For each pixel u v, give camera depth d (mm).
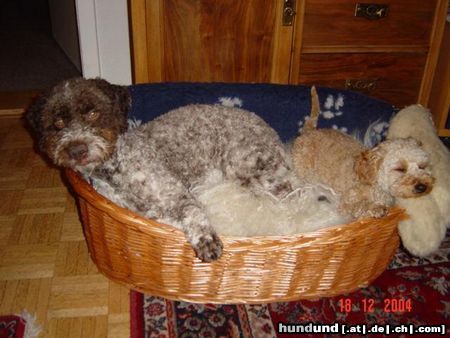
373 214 1528
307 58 2246
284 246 1423
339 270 1557
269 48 2203
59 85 1576
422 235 1575
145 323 1513
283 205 1639
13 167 2551
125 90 1700
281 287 1550
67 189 2346
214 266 1486
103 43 2756
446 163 1716
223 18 2115
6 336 1478
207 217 1508
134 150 1628
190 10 2074
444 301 1632
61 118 1523
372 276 1674
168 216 1568
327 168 1782
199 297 1568
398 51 2314
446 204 1635
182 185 1632
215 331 1493
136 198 1599
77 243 1936
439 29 2299
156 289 1593
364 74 2338
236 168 1820
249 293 1557
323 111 2174
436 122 2570
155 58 2135
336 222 1598
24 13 6848
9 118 3223
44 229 2023
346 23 2201
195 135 1836
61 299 1631
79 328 1516
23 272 1759
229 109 1934
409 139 1632
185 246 1461
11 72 4180
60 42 4953
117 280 1665
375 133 2094
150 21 2059
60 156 1478
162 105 2143
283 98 2172
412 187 1538
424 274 1755
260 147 1826
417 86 2430
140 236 1475
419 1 2225
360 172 1600
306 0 2119
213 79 2234
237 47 2182
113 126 1581
